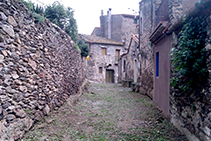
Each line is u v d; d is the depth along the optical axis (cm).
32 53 355
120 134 384
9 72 271
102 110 575
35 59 366
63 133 360
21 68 308
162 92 541
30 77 341
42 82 398
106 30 2370
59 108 498
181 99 373
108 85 1383
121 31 2245
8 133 254
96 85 1298
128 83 1188
